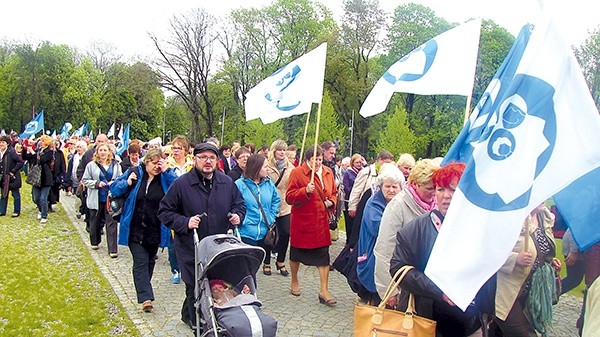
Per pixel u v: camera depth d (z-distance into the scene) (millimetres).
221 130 56125
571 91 3045
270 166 8445
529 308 4020
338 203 10148
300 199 6852
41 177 12555
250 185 6773
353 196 8266
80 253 9586
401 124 44188
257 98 8211
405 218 4285
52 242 10453
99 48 74688
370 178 8203
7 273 8023
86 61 72375
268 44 52406
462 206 2869
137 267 6434
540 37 3090
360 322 3215
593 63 40156
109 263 8914
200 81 51719
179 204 5312
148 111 64812
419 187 4336
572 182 3277
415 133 50938
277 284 7926
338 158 15039
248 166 6789
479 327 3389
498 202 2883
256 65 52000
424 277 3152
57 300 6820
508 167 2932
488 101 4340
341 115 51594
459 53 5945
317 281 8211
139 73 50188
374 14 48875
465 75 5848
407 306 3471
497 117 3027
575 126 3018
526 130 2975
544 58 3064
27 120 69938
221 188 5457
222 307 4230
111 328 5879
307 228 6969
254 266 4855
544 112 2986
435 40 6148
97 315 6270
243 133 53938
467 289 2791
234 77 52594
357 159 10234
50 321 6062
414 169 4383
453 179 3258
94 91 72312
